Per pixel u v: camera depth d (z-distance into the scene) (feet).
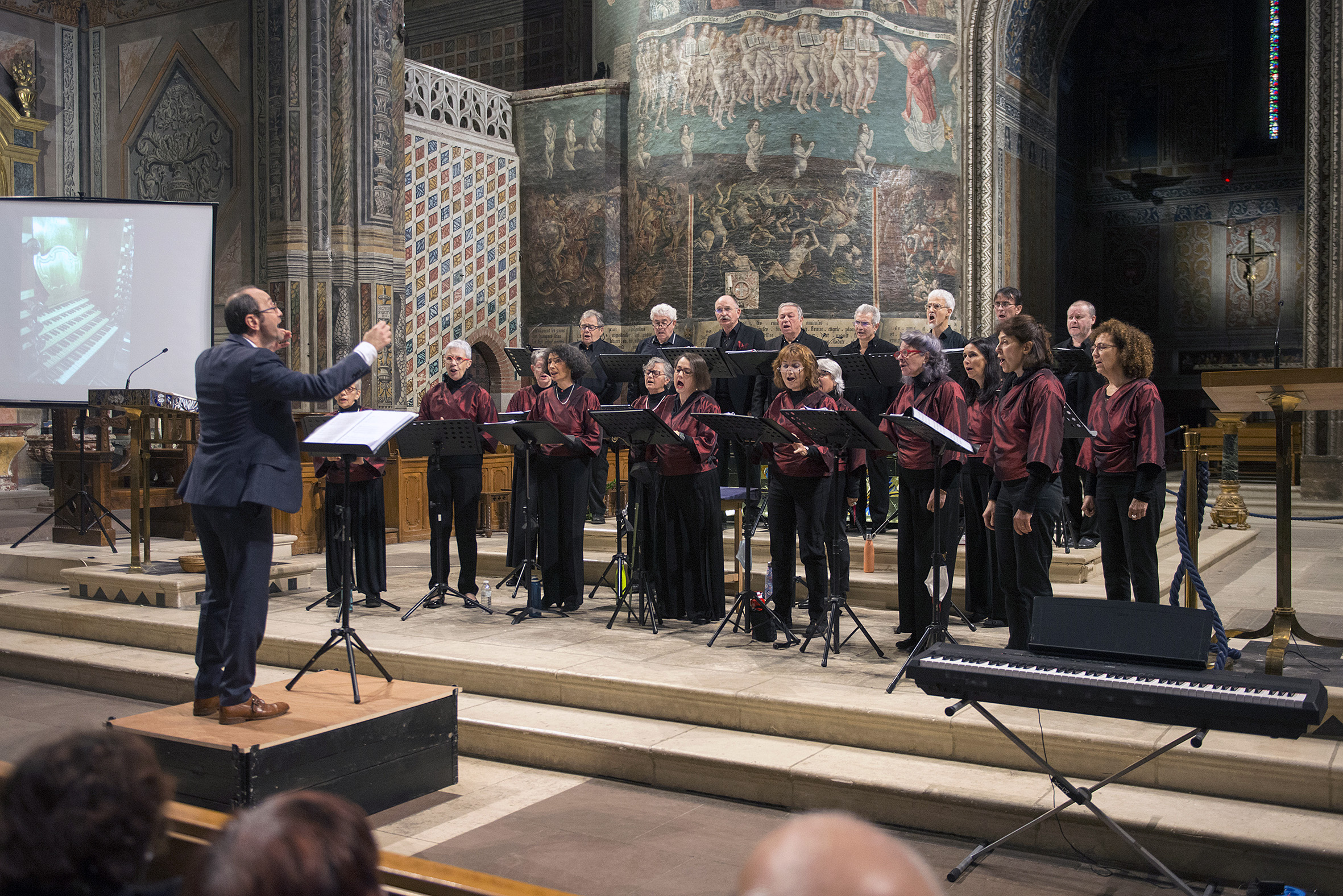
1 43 43.68
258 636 14.65
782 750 15.79
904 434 19.52
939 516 18.48
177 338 32.07
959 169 49.34
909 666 12.59
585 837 14.02
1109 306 75.77
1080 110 75.31
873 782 14.39
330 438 16.01
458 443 22.66
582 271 51.80
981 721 15.11
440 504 24.40
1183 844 12.62
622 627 22.08
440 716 15.89
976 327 49.70
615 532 29.45
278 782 13.58
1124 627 12.29
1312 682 11.08
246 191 42.09
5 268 31.55
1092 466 17.88
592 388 29.17
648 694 17.51
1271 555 30.86
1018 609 17.30
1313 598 23.50
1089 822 13.14
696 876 12.78
